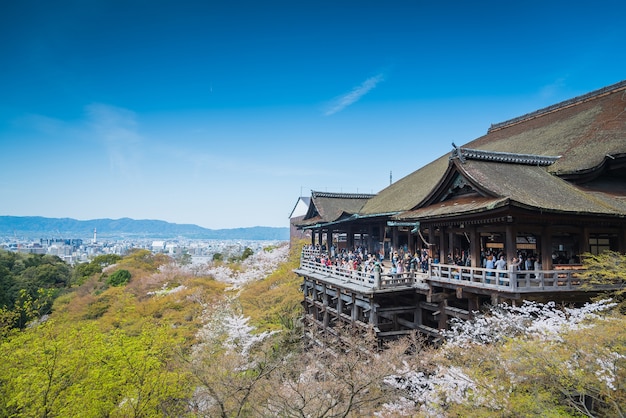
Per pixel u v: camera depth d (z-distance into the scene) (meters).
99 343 13.93
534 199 14.12
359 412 11.40
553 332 9.10
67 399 11.94
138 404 12.68
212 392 12.22
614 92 25.44
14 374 12.45
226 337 21.92
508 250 13.75
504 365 9.02
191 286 42.34
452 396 9.05
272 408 12.31
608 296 13.05
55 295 48.84
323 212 33.72
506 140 30.34
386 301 22.05
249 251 74.44
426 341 18.62
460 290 15.51
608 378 7.39
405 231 25.28
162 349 15.47
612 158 17.95
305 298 29.47
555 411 8.27
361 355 15.09
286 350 21.88
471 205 15.06
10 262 67.50
